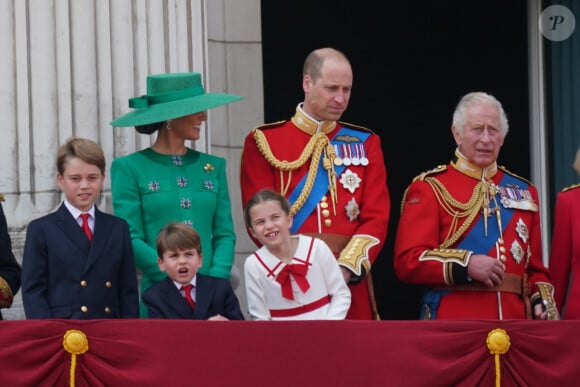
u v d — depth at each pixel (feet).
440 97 155.63
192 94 104.06
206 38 119.14
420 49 155.33
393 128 156.15
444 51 155.02
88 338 89.97
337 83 103.96
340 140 105.60
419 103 155.84
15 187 109.09
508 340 92.79
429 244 103.30
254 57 131.44
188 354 90.27
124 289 97.45
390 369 91.66
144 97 103.65
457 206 104.22
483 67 154.10
